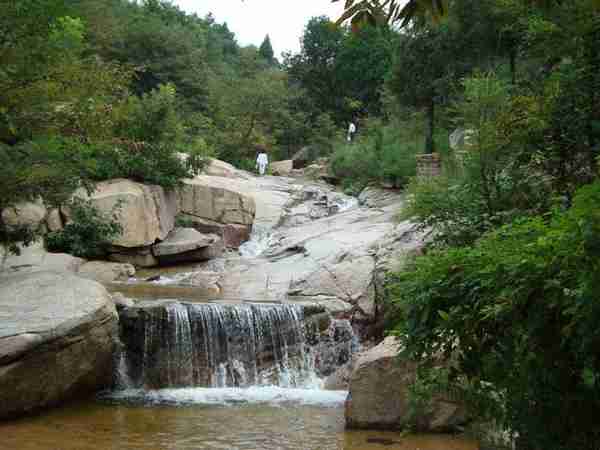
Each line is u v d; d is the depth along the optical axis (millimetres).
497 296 3498
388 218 19781
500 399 4090
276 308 11891
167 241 19141
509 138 9531
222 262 18531
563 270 3127
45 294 9484
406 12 3682
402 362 4648
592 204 3082
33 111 11047
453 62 21703
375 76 55688
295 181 31000
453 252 3900
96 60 13523
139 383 10727
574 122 8297
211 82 50500
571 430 3506
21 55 10273
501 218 9820
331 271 14469
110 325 9570
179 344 11070
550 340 3404
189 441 7570
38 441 7383
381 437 7852
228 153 36531
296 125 48969
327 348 12133
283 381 11422
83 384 9414
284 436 7875
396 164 25641
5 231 12875
